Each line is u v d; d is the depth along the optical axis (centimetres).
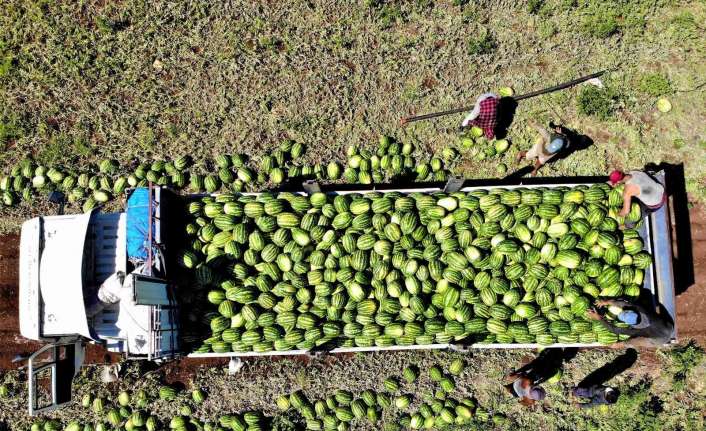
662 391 1337
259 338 1196
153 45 1403
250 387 1334
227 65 1400
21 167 1370
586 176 1373
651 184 1130
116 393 1337
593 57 1398
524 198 1198
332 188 1373
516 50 1403
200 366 1339
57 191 1326
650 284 1195
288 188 1370
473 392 1336
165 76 1402
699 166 1370
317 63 1402
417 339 1211
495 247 1190
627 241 1186
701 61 1386
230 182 1365
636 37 1396
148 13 1405
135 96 1395
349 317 1199
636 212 1168
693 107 1380
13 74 1395
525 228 1192
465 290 1190
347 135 1386
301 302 1195
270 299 1189
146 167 1365
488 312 1193
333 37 1403
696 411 1331
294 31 1409
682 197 1363
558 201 1193
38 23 1401
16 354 1342
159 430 1330
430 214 1199
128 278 1089
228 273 1192
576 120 1388
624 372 1338
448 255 1196
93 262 1119
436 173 1367
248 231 1196
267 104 1394
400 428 1327
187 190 1374
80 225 1100
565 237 1184
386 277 1200
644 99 1386
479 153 1370
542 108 1389
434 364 1334
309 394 1332
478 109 1291
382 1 1407
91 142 1384
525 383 1244
